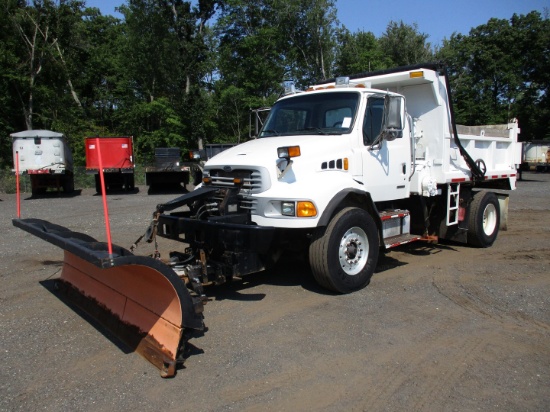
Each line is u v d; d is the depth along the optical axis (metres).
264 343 4.61
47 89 37.06
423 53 41.38
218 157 6.30
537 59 51.97
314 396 3.66
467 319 5.18
